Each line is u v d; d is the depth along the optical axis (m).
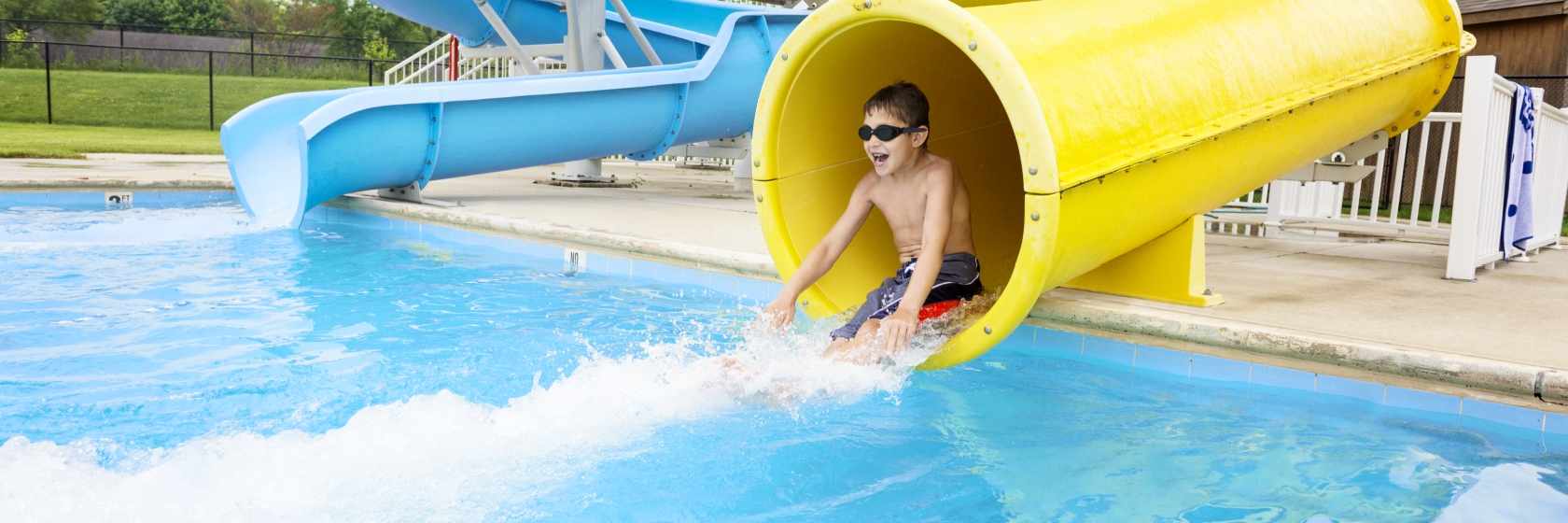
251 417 2.58
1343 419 2.80
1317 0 3.91
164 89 28.75
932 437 2.59
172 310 3.98
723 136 9.45
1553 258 5.58
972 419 2.76
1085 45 2.95
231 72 34.38
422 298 4.44
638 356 3.33
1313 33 3.76
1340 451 2.51
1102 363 3.56
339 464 2.18
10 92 25.94
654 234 5.72
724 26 8.79
